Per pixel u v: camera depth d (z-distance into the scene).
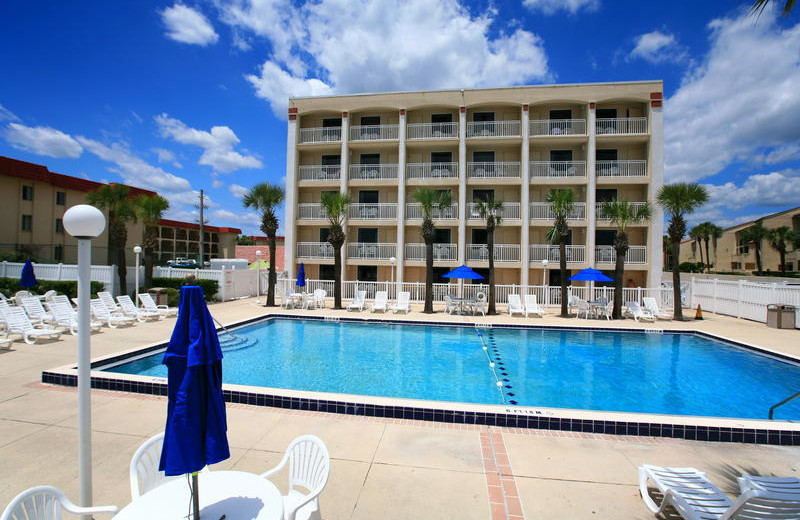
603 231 24.19
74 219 2.76
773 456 4.82
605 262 22.98
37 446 4.61
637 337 14.11
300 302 20.08
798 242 41.88
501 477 4.17
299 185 26.12
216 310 18.00
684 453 4.85
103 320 12.74
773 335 13.40
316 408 6.08
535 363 10.77
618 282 17.33
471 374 9.68
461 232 24.02
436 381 9.11
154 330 12.30
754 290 16.42
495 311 17.73
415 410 5.81
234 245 61.81
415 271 25.95
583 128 23.80
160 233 51.09
